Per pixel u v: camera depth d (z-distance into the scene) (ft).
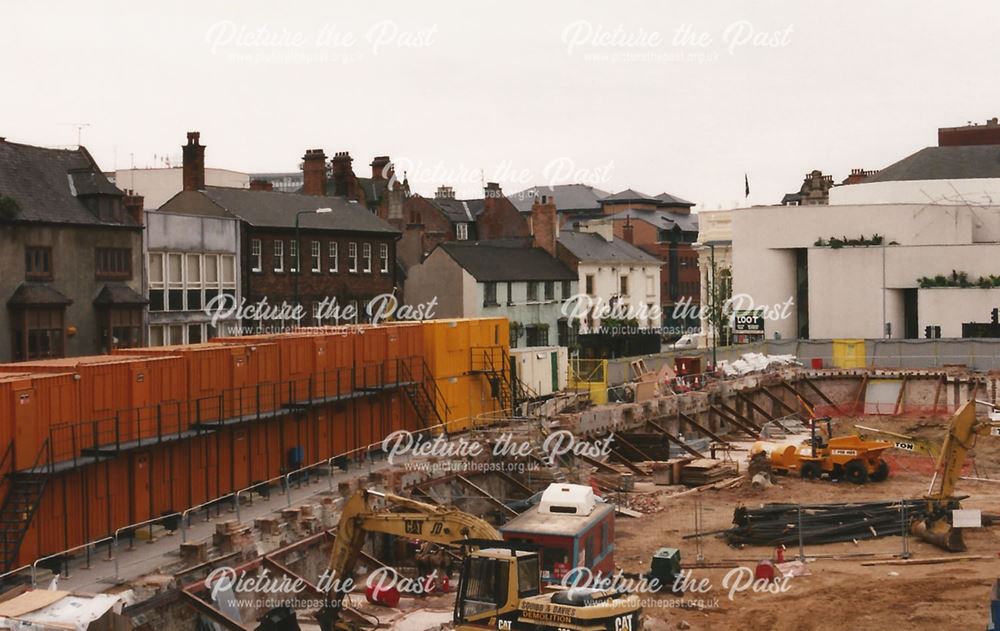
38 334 157.79
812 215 330.95
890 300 322.75
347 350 152.97
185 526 108.06
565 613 81.51
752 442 232.32
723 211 403.75
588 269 318.24
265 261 213.46
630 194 529.86
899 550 136.77
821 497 171.42
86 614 76.89
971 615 110.22
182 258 191.83
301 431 142.82
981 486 182.50
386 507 129.90
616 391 232.73
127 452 110.93
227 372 128.26
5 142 166.40
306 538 115.96
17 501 95.96
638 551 137.90
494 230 374.02
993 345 282.97
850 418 263.70
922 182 352.28
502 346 189.88
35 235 159.22
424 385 170.50
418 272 276.62
